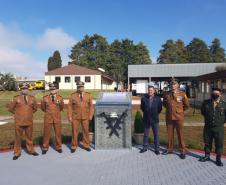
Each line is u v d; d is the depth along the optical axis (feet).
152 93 32.40
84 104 33.45
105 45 333.21
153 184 23.43
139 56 321.11
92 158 30.83
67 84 215.92
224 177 24.99
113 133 34.06
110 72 291.79
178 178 24.77
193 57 384.06
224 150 33.71
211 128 28.66
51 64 341.62
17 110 31.32
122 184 23.49
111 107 33.78
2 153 33.19
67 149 34.71
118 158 30.81
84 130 33.83
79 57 325.01
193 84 133.90
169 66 183.32
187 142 37.91
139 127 37.47
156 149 32.32
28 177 25.30
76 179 24.72
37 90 202.49
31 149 32.30
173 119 31.24
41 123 57.26
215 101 28.66
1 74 189.47
